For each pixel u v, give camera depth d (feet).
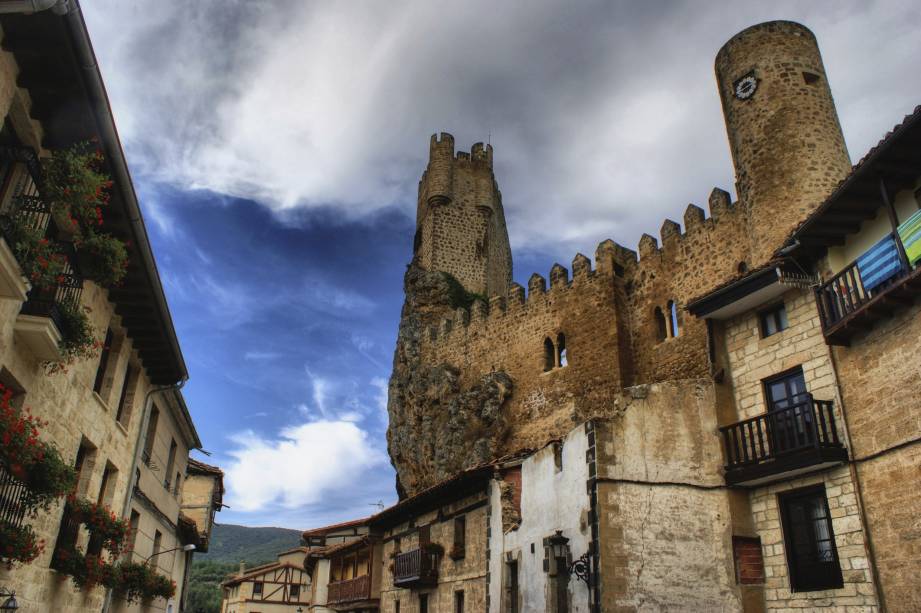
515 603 65.46
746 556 50.55
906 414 42.52
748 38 96.58
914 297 42.45
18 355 39.29
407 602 87.61
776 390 53.01
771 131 89.04
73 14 32.73
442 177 185.57
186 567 110.52
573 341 124.26
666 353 109.09
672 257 112.98
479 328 147.84
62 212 38.29
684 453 54.13
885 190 44.24
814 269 51.80
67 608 51.55
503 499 70.49
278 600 168.45
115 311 56.65
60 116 38.81
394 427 162.71
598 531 50.98
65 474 37.88
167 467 84.94
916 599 40.01
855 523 44.47
